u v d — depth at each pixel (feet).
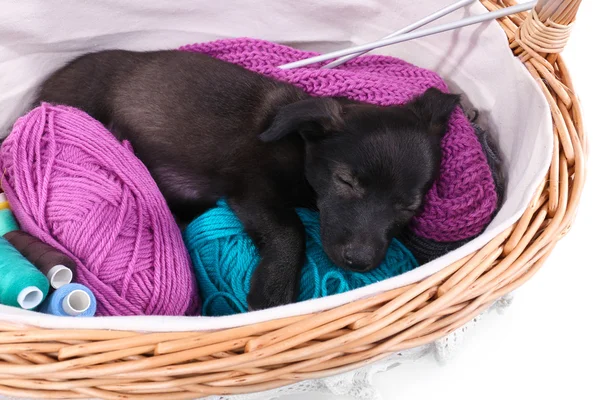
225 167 2.17
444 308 1.71
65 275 1.83
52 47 2.28
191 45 2.39
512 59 2.08
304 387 1.78
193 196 2.24
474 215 2.06
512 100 2.12
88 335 1.61
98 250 1.87
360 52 2.29
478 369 1.97
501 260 1.77
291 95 2.20
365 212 2.04
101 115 2.24
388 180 2.03
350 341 1.64
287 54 2.36
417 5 2.29
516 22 2.16
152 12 2.33
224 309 2.08
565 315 2.07
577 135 1.96
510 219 1.78
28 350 1.60
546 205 1.84
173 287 1.94
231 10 2.37
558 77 2.07
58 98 2.26
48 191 1.90
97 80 2.25
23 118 1.96
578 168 1.89
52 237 1.89
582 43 2.70
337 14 2.38
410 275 1.69
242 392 1.67
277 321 1.63
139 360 1.60
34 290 1.78
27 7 2.18
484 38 2.17
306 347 1.63
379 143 2.04
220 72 2.23
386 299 1.68
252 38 2.41
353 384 1.79
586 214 2.30
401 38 2.23
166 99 2.21
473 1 2.18
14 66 2.23
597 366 1.99
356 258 2.00
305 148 2.13
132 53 2.29
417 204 2.08
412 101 2.18
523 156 2.02
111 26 2.32
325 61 2.37
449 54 2.28
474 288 1.72
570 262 2.18
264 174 2.15
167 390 1.64
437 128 2.14
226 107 2.19
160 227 1.96
